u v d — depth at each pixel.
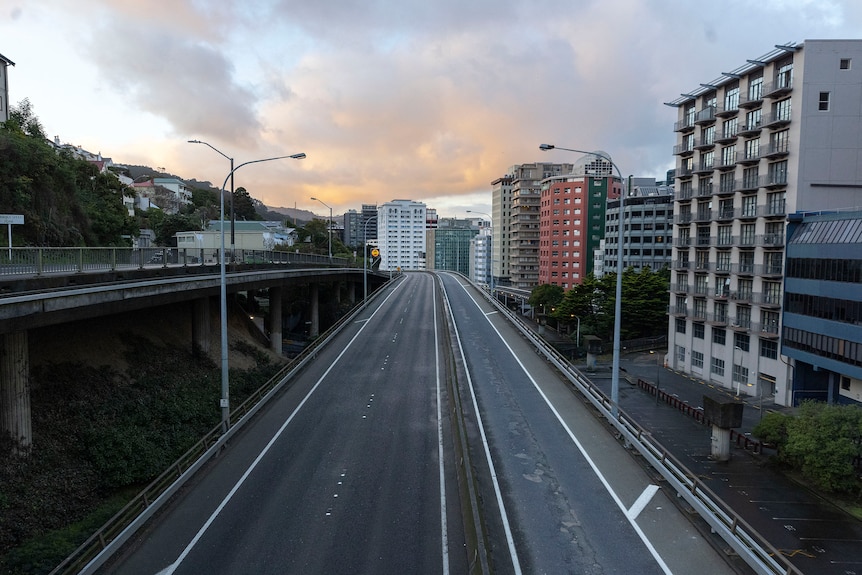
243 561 13.53
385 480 18.22
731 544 13.43
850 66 41.72
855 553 21.09
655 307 68.19
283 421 24.36
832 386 39.06
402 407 26.48
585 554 13.52
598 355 59.97
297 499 16.84
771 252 45.16
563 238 120.00
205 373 32.38
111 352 28.30
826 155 42.06
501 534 14.48
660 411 41.81
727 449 30.69
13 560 14.47
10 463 17.92
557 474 18.28
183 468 19.64
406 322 54.19
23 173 35.53
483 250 182.00
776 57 44.09
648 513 15.62
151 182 125.12
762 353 46.28
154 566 13.31
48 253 19.06
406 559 13.63
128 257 24.50
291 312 66.50
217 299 42.12
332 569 13.20
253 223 86.31
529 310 107.12
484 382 30.69
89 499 18.92
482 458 19.67
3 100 51.75
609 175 117.75
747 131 46.97
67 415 21.91
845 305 36.78
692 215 56.28
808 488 27.12
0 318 16.30
